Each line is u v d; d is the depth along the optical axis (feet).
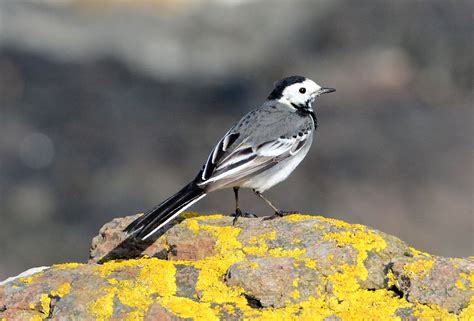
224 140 28.99
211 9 94.38
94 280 21.88
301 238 23.85
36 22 92.43
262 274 21.44
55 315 20.89
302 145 30.48
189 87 78.79
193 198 25.88
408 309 20.49
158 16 97.71
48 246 51.37
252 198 53.11
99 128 67.67
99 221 54.39
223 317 20.57
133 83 78.59
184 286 21.83
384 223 50.60
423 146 60.59
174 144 65.67
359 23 83.66
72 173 60.03
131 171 60.75
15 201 55.42
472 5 81.20
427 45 78.43
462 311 20.16
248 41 88.84
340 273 21.85
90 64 82.43
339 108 69.51
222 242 24.17
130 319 20.58
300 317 20.39
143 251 24.86
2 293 21.88
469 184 54.60
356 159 58.59
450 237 48.44
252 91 79.00
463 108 69.56
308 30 86.33
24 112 69.67
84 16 97.86
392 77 76.54
